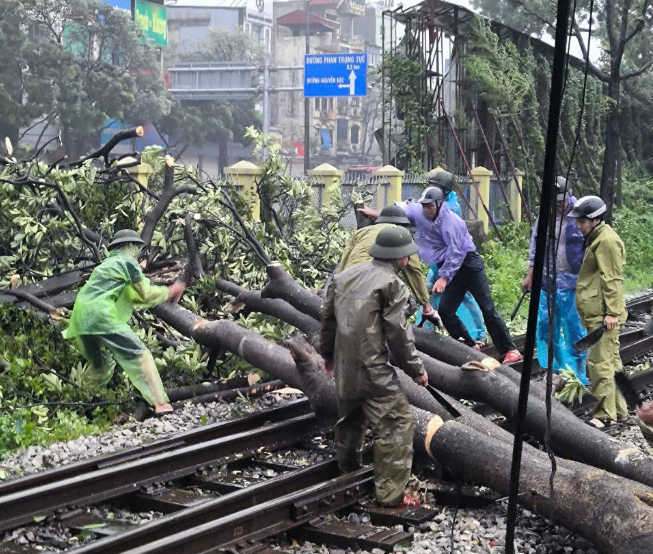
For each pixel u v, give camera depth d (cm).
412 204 1009
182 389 865
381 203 1967
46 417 782
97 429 784
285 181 1285
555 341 939
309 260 1202
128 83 4806
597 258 828
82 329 807
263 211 1302
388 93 2547
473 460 616
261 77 6438
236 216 1080
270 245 1185
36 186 1021
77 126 4456
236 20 8056
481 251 2031
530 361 465
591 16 421
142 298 822
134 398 854
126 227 1087
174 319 910
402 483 627
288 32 9462
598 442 673
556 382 848
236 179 1455
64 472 641
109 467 666
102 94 4625
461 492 648
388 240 616
